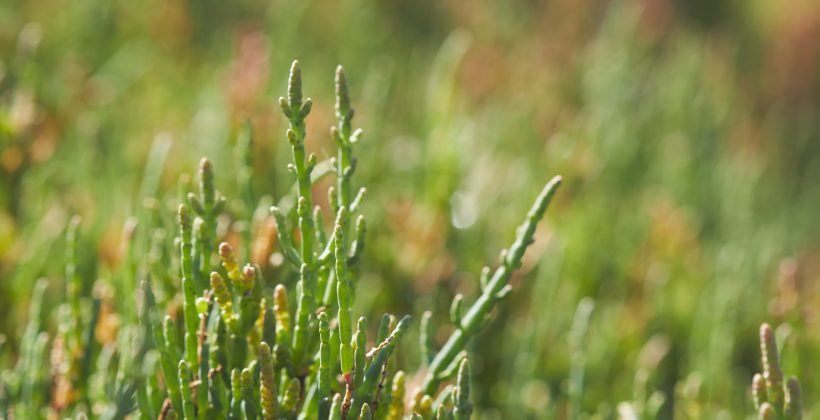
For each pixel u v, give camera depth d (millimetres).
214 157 1424
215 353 961
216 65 2305
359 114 1891
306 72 2248
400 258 1378
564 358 1295
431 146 1556
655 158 2277
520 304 1450
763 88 3643
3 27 1992
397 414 980
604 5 3213
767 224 2264
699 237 2076
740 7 4047
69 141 1562
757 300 1593
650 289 1635
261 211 1139
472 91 2430
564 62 2859
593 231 1694
